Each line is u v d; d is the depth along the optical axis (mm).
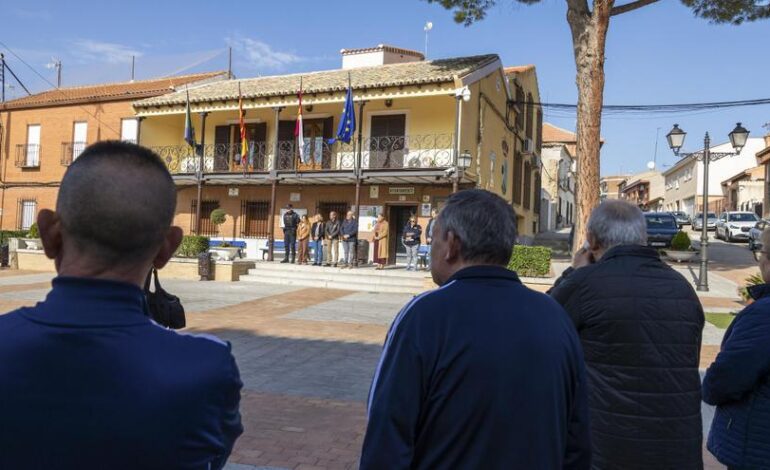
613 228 2684
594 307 2492
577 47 13656
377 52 23703
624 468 2373
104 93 26000
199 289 15172
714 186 50719
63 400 1181
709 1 13836
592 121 13297
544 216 37656
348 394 6145
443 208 2041
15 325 1243
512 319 1754
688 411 2410
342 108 20656
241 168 21750
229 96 19875
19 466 1177
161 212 1385
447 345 1711
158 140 23422
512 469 1652
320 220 18469
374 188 19891
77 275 1313
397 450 1672
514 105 23828
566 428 1846
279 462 4324
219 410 1303
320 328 9977
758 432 2498
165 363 1253
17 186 26672
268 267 18062
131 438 1176
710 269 19188
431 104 19125
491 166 20844
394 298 14477
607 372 2451
